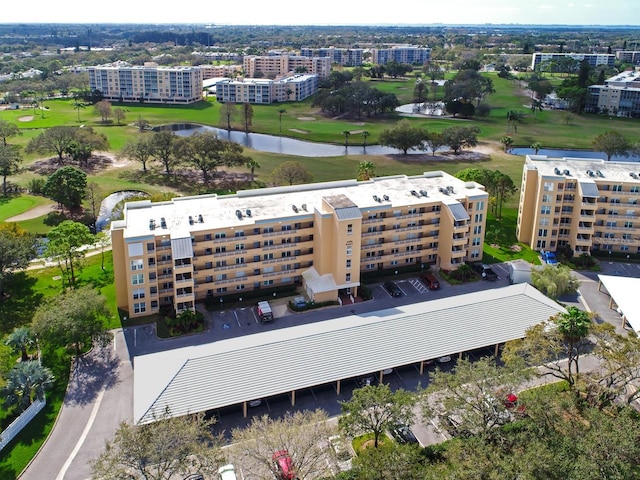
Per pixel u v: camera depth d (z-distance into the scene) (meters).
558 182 148.12
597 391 86.81
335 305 126.44
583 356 106.94
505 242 160.75
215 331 115.94
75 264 140.88
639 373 92.75
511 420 81.88
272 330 113.88
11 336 103.56
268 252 129.25
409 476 68.69
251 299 128.12
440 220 142.75
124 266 121.38
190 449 71.81
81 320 104.56
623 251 154.00
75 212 191.38
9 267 132.25
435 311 109.00
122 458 70.69
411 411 83.69
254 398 90.44
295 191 145.88
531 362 93.25
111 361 106.12
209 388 90.69
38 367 94.88
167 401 87.69
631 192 148.75
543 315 110.75
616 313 124.62
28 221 183.12
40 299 128.50
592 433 70.19
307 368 95.88
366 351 100.06
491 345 107.12
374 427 79.38
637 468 66.88
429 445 84.88
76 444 86.44
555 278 129.88
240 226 124.44
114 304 125.56
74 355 107.62
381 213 136.88
